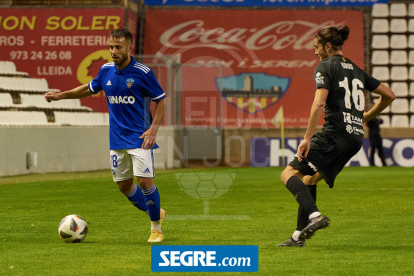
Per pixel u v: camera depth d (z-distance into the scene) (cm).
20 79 6241
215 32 7544
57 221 2295
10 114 5312
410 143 6494
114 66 1753
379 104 1748
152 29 7562
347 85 1598
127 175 1816
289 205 2867
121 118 1755
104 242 1773
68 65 6994
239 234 1945
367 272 1345
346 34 1647
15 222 2266
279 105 7294
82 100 6819
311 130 1538
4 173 4669
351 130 1590
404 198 3209
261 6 7600
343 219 2348
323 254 1564
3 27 7069
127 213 2558
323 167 1592
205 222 2259
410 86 7575
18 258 1509
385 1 7569
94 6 7131
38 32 7056
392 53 7644
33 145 4975
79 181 4322
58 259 1496
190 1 7588
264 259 1494
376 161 6494
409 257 1525
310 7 7638
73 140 5412
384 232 1988
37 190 3659
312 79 7375
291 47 7494
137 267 1396
